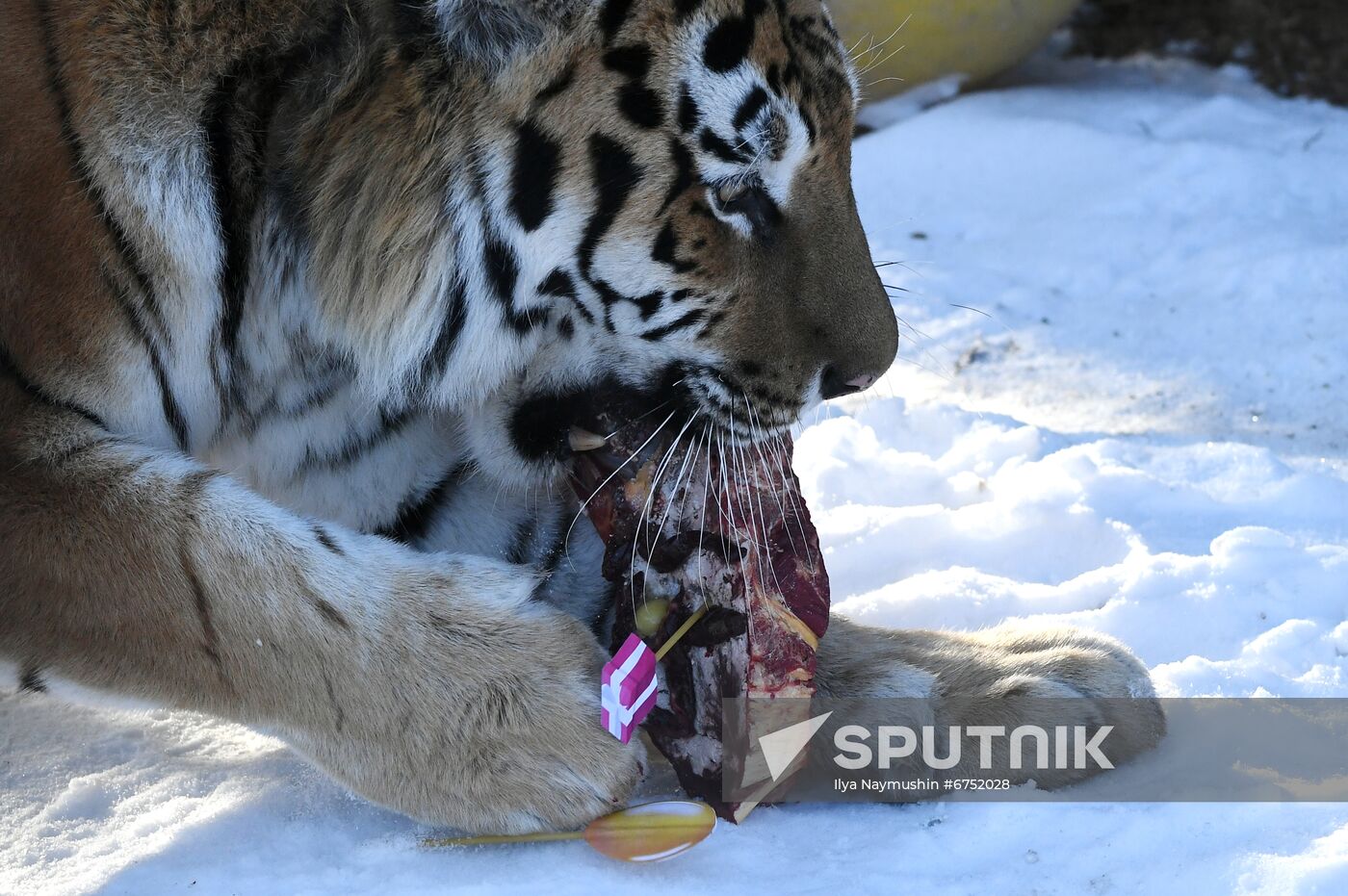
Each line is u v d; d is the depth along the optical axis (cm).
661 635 489
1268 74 1337
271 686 466
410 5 488
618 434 533
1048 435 807
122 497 475
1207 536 696
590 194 505
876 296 537
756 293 521
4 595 475
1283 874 430
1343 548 664
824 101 519
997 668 521
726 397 528
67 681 482
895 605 629
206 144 506
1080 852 455
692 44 493
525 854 463
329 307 529
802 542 509
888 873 449
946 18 1229
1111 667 523
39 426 488
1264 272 1017
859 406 820
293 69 510
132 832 486
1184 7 1432
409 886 447
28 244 487
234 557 467
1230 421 858
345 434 571
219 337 529
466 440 574
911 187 1176
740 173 505
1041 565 678
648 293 519
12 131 486
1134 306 1011
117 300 496
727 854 464
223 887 451
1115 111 1255
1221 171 1144
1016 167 1183
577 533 579
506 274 523
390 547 482
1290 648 581
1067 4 1281
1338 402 873
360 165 506
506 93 496
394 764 462
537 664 464
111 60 490
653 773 518
